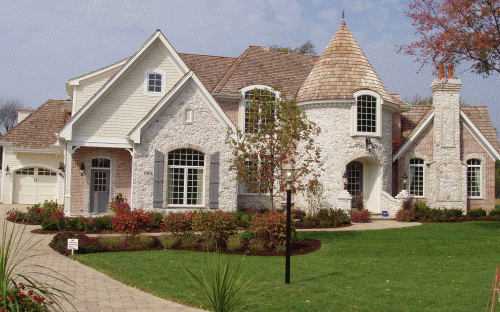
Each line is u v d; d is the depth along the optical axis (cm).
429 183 2556
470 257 1398
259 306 857
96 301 855
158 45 2328
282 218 1523
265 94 1694
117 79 2238
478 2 1809
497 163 6412
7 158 2923
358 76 2398
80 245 1366
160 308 823
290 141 1608
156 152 2116
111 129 2220
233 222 1588
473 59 1938
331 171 2331
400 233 1820
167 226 1560
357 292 975
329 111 2358
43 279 1008
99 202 2280
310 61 2955
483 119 2827
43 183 2992
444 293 972
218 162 2177
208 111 2180
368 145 2344
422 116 2730
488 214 2608
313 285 1029
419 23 1900
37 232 1716
